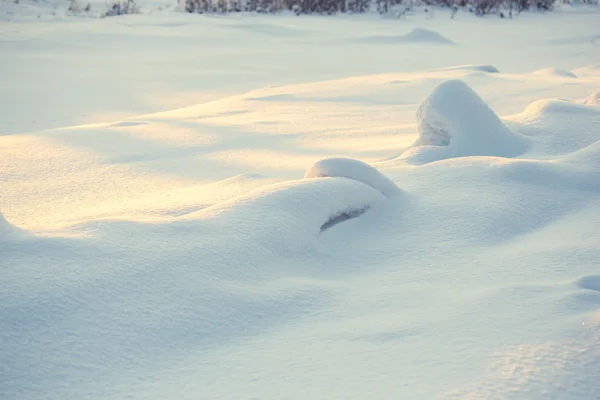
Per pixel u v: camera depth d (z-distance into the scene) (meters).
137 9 18.25
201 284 2.18
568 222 2.98
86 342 1.86
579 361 1.79
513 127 4.37
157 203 3.46
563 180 3.36
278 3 18.88
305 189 2.86
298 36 14.92
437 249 2.71
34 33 14.36
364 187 3.05
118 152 5.00
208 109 7.13
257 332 2.04
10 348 1.79
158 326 1.97
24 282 2.00
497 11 19.81
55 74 10.44
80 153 4.96
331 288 2.33
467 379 1.73
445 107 4.20
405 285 2.37
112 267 2.14
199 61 11.88
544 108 4.63
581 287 2.26
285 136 5.56
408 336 1.96
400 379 1.75
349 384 1.74
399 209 3.07
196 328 2.00
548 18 19.25
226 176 4.32
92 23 16.08
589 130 4.26
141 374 1.79
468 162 3.58
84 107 8.24
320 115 6.57
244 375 1.80
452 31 16.45
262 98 7.64
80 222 2.47
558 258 2.56
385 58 12.43
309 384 1.75
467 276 2.45
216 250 2.36
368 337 1.97
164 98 8.95
